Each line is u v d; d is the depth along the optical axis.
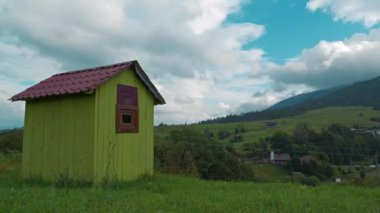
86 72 12.03
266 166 50.34
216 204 7.20
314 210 6.95
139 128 11.93
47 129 11.21
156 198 7.72
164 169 18.91
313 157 50.19
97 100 10.34
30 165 11.52
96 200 7.30
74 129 10.59
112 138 10.76
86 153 10.22
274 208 7.09
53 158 10.94
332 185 12.00
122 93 11.27
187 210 6.55
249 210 6.80
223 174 39.31
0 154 21.00
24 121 11.87
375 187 12.02
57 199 7.27
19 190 8.54
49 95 10.87
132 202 7.17
